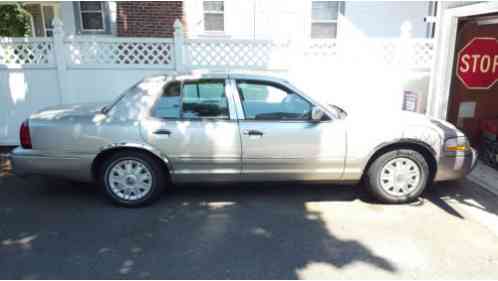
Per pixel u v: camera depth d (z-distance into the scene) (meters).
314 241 3.10
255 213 3.67
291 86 3.72
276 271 2.67
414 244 3.05
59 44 6.06
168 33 8.39
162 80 3.72
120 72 6.28
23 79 6.16
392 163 3.80
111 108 3.68
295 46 6.38
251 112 3.69
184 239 3.13
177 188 4.33
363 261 2.79
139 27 8.29
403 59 6.42
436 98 5.52
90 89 6.34
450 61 5.27
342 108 4.20
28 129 3.63
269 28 8.59
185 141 3.62
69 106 4.16
